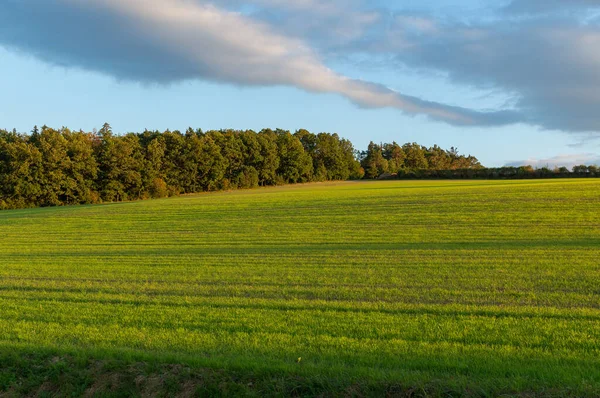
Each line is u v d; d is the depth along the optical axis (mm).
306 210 40312
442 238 24203
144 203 55781
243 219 36906
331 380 6379
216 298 13016
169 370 7039
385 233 27016
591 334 8797
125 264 19953
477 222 29016
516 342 8422
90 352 7836
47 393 6930
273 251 22297
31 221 40969
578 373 6551
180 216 40688
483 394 5848
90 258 22125
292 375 6629
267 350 8188
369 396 6082
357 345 8383
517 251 19266
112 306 12336
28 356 7859
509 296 12242
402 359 7477
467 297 12258
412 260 18250
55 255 23750
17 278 17266
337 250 21734
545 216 29531
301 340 8797
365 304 11656
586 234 23078
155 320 10711
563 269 15422
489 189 48969
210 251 23234
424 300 12086
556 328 9195
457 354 7762
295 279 15406
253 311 11266
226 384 6547
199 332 9578
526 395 5801
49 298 13648
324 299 12602
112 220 39875
